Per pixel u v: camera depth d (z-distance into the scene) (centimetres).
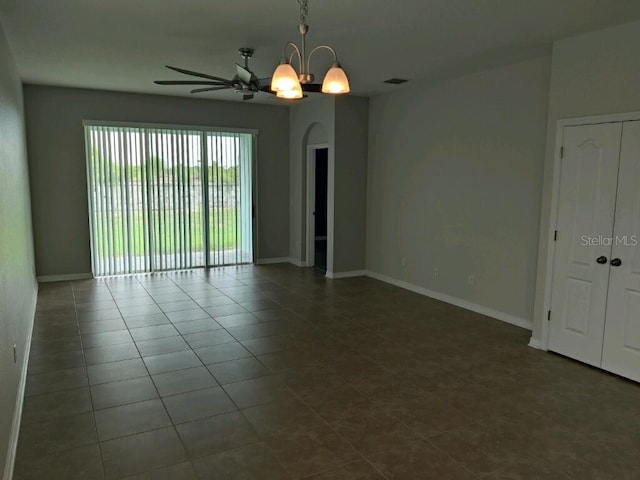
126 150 690
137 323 489
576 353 400
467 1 313
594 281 384
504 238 502
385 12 335
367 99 695
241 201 789
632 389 349
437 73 525
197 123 732
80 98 653
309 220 788
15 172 416
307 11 323
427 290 612
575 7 321
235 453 264
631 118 352
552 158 411
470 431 290
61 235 666
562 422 301
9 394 268
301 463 255
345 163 694
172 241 740
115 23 367
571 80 392
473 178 534
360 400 329
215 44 421
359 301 583
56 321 493
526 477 246
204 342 438
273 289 639
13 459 254
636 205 353
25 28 376
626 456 265
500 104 496
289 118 805
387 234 681
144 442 274
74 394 333
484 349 427
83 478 241
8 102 388
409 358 405
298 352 416
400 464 256
